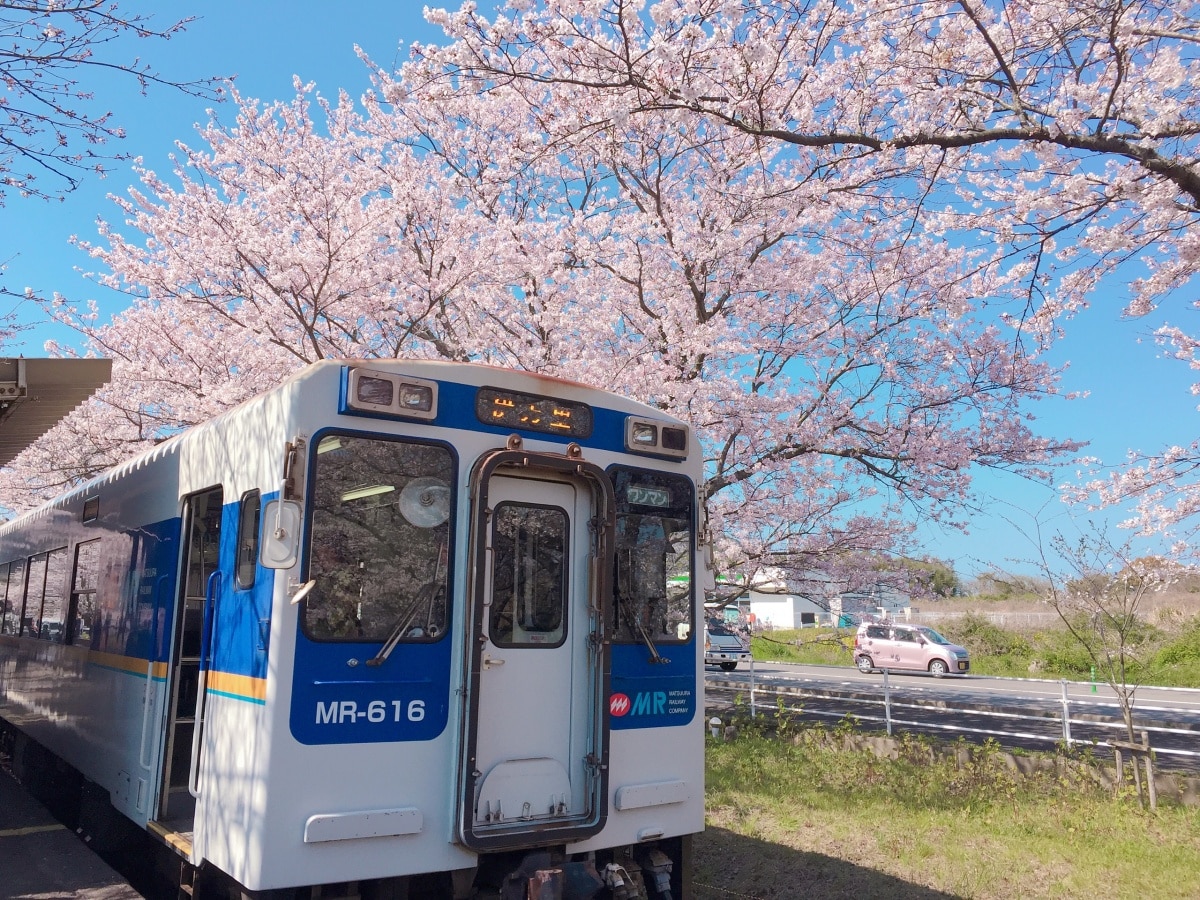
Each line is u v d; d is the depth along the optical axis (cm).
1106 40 647
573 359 1146
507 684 435
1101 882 600
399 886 413
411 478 436
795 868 654
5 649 1033
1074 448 1139
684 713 505
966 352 1125
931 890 599
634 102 795
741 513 1144
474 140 1291
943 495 1124
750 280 1116
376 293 1143
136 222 1191
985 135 651
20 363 619
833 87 843
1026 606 3183
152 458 635
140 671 591
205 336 1225
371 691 405
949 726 1345
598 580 461
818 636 3219
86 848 625
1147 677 2109
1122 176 664
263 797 378
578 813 445
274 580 402
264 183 1227
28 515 1008
